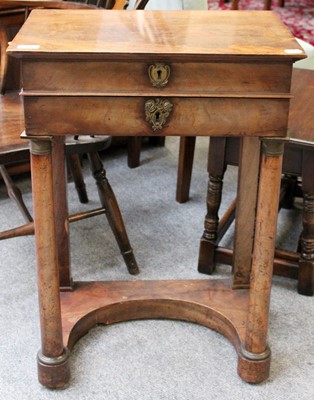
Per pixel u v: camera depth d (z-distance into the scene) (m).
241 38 1.20
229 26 1.29
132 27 1.28
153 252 1.95
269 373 1.46
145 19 1.34
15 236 1.78
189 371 1.48
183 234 2.05
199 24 1.31
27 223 1.83
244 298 1.60
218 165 1.72
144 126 1.18
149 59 1.12
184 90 1.15
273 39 1.20
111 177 2.44
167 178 2.45
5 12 1.81
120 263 1.90
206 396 1.41
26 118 1.17
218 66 1.14
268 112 1.17
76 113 1.17
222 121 1.18
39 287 1.33
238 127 1.18
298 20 4.62
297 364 1.51
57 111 1.17
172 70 1.14
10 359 1.51
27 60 1.13
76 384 1.44
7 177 1.95
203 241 1.81
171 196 2.31
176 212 2.19
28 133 1.19
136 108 1.17
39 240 1.28
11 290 1.76
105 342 1.57
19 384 1.44
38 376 1.42
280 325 1.64
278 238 2.03
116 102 1.16
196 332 1.61
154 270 1.86
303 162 1.61
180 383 1.45
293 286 1.79
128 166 2.53
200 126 1.18
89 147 1.62
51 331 1.37
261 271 1.33
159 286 1.65
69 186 2.37
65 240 1.56
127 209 2.20
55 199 1.51
